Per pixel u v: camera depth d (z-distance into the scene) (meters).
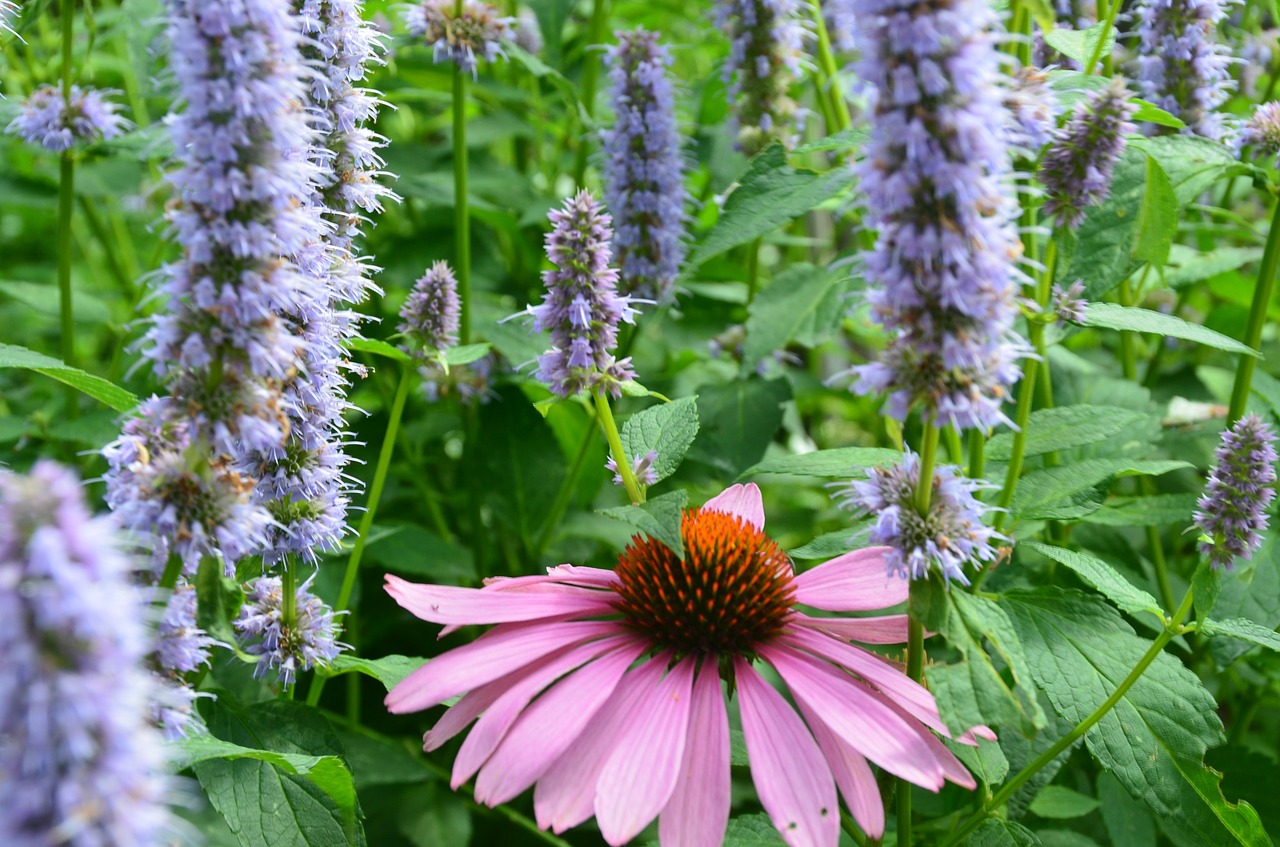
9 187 0.76
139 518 0.51
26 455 0.71
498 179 0.84
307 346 0.53
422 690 0.54
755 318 0.73
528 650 0.55
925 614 0.52
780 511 0.92
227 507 0.51
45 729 0.43
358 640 0.72
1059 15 0.67
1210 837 0.54
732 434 0.74
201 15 0.49
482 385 0.74
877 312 0.50
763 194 0.58
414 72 0.89
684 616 0.55
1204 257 0.73
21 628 0.43
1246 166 0.62
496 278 0.85
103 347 1.06
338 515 0.57
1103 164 0.56
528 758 0.52
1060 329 0.58
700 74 1.20
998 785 0.59
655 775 0.52
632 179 0.72
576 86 0.92
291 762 0.52
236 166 0.49
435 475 0.86
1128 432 0.70
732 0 0.73
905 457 0.53
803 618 0.56
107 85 1.00
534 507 0.76
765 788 0.52
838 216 0.68
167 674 0.52
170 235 0.51
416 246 0.84
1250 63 0.75
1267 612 0.62
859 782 0.53
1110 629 0.56
